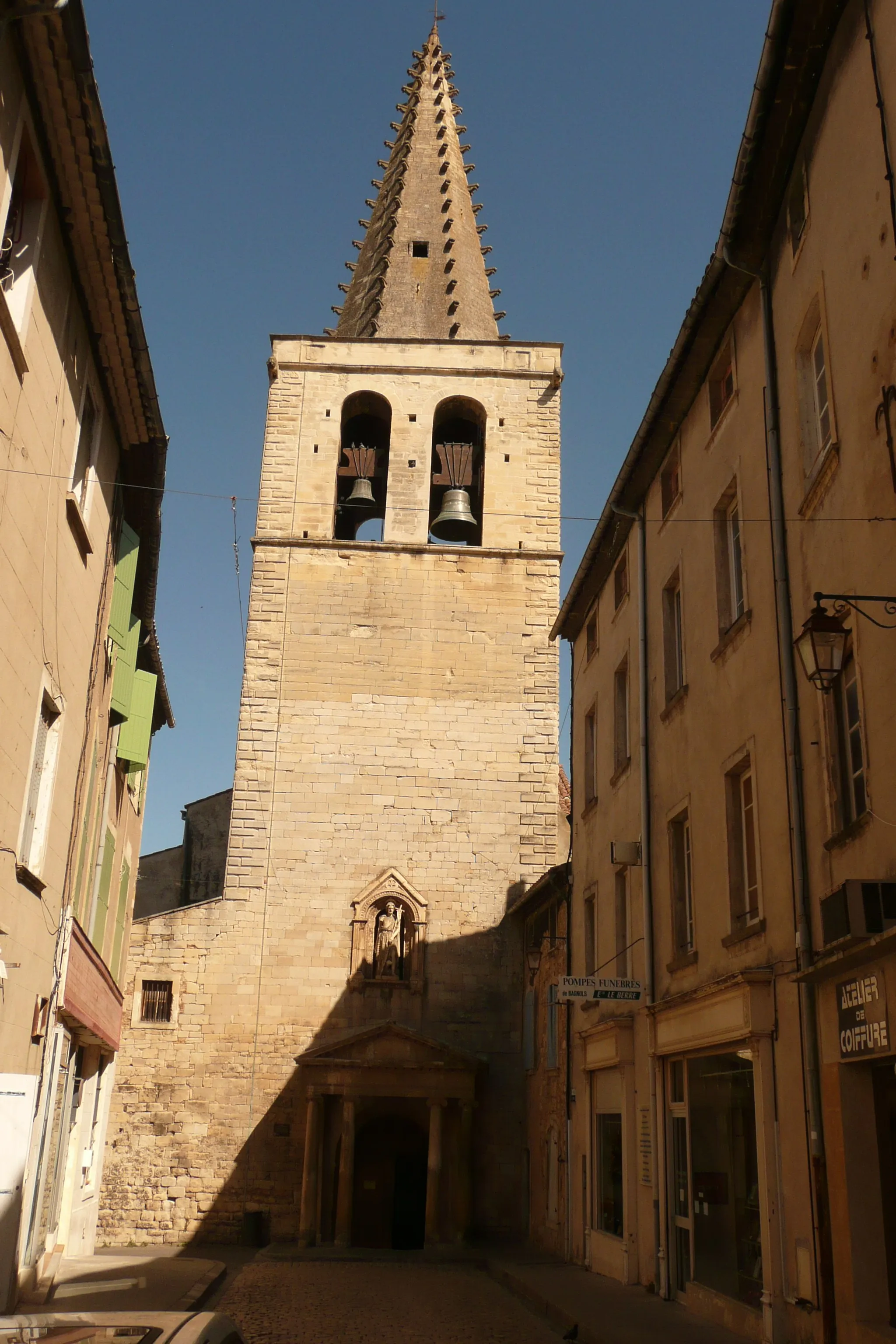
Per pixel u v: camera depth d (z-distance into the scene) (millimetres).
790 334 13898
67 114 11820
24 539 12430
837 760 11789
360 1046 30766
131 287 14102
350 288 48062
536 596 37844
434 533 39062
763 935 13453
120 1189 31016
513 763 35938
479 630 37344
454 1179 30266
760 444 14781
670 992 17266
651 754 19344
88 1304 15820
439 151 46875
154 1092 31859
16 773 12883
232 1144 31469
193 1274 20891
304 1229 29375
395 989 33125
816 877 11969
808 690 12523
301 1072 32188
